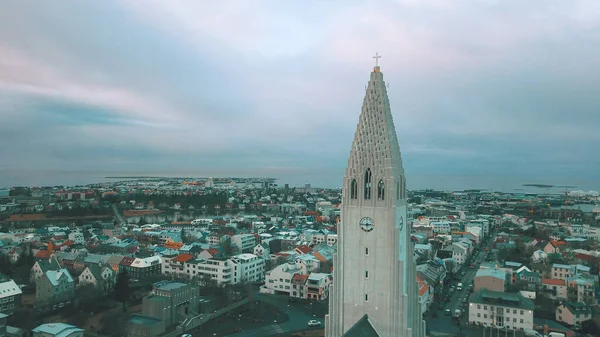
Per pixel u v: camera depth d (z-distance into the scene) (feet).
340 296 327.67
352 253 324.19
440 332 653.71
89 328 651.66
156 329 629.10
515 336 635.25
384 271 313.94
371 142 317.42
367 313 319.27
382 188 313.73
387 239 312.29
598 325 642.22
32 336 591.37
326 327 330.75
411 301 340.59
